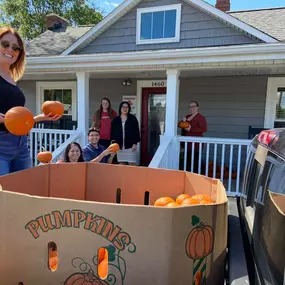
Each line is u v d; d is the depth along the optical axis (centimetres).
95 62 541
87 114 578
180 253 97
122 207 96
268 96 617
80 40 689
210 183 160
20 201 104
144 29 667
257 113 632
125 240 96
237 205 198
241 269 115
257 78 624
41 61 570
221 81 655
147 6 659
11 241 106
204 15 614
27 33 1909
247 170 188
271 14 716
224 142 459
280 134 136
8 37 208
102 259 97
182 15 633
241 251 129
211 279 109
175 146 495
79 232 99
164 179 181
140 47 673
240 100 644
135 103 729
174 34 645
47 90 837
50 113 196
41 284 103
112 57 521
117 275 97
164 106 709
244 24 564
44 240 102
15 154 218
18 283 106
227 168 585
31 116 173
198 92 677
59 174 182
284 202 106
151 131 727
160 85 700
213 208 107
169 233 95
